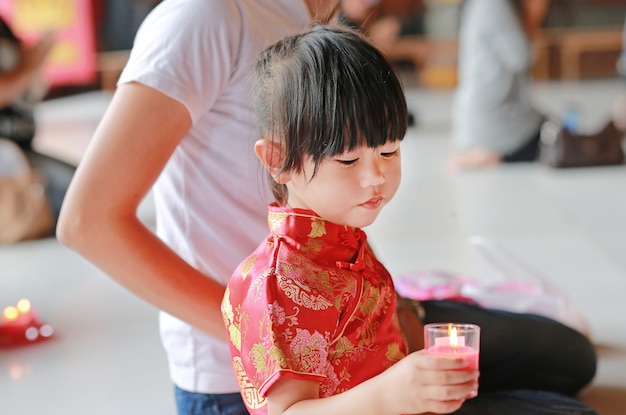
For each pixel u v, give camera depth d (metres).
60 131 13.02
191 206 2.69
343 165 2.17
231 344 2.32
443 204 7.61
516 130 9.27
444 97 16.55
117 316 5.02
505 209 7.30
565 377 3.41
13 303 5.36
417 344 2.83
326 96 2.13
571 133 8.87
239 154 2.65
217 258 2.69
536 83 17.84
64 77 16.86
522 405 2.96
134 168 2.51
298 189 2.26
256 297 2.17
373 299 2.31
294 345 2.11
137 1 18.17
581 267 5.55
